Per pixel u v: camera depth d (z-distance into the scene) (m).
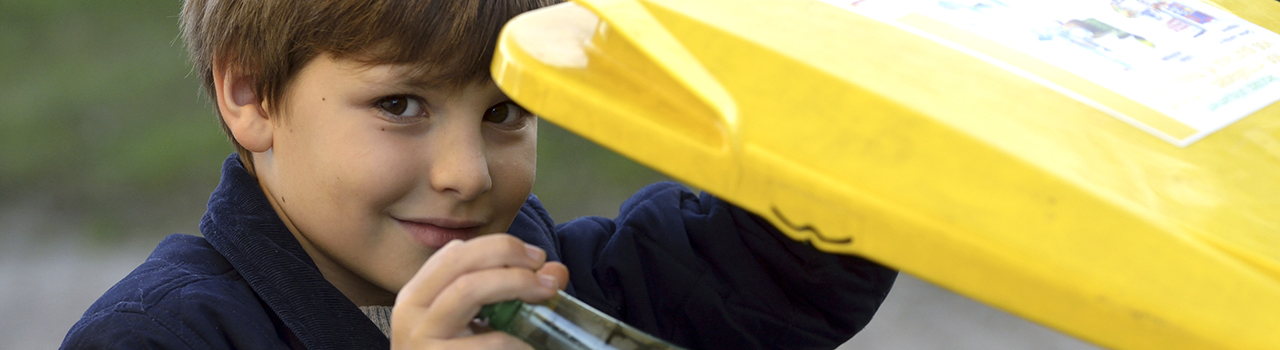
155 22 5.27
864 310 1.10
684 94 0.52
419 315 0.64
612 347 0.67
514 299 0.64
